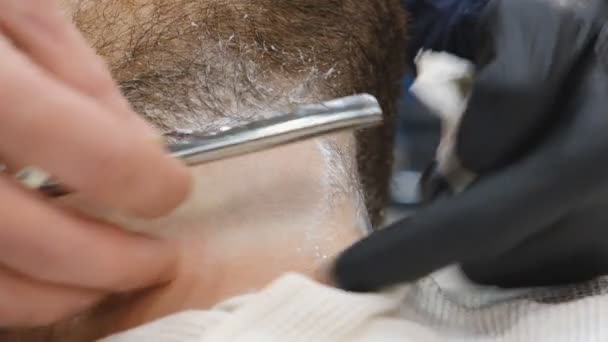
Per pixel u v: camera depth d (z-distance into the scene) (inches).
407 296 19.5
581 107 16.0
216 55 22.7
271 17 23.3
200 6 23.2
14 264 15.4
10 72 13.7
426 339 18.3
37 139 13.9
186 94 21.9
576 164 15.7
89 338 18.5
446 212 16.6
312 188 20.8
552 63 16.1
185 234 19.8
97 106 14.8
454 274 20.1
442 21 29.6
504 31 16.8
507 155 16.8
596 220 17.4
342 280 18.0
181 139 19.3
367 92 24.1
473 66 19.6
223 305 18.0
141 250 17.2
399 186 29.6
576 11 16.7
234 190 20.7
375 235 17.9
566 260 18.6
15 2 15.4
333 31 23.7
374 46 24.7
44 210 15.0
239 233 20.0
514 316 18.9
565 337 17.8
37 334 18.7
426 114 35.2
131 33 23.0
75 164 14.4
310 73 22.9
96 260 16.0
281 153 21.3
